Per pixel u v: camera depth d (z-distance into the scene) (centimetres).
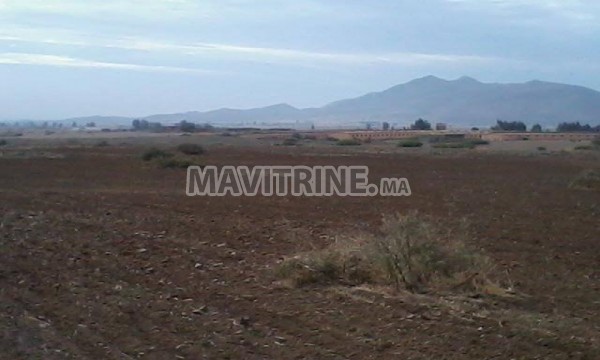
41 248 1667
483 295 1259
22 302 1200
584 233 1977
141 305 1187
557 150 7519
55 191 2973
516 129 18462
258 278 1393
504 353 964
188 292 1281
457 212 2373
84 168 4262
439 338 1023
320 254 1408
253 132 16375
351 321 1103
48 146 7550
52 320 1102
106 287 1312
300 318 1122
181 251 1661
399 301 1206
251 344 998
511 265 1532
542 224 2125
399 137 12150
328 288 1302
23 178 3600
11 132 18725
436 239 1348
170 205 2520
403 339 1020
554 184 3453
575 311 1185
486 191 3094
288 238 1838
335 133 14825
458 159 5503
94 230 1941
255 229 1984
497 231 1977
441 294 1255
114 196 2798
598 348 984
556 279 1415
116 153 5819
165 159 4372
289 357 948
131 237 1836
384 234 1619
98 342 995
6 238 1781
